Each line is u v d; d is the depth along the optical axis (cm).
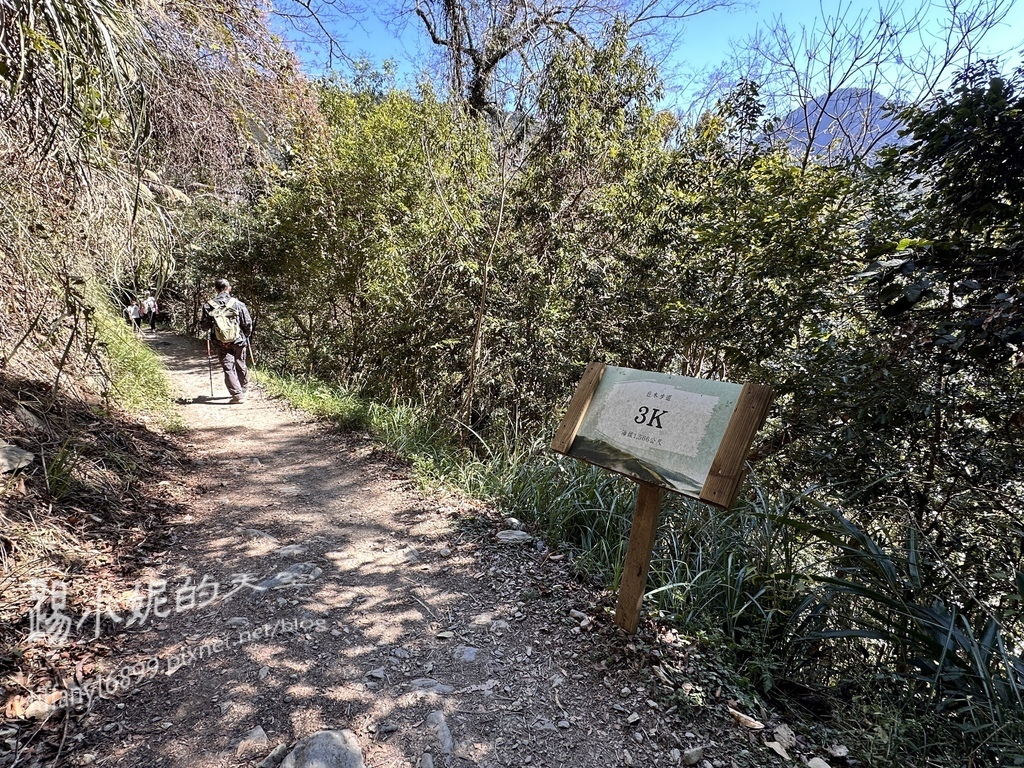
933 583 271
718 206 438
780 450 378
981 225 262
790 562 263
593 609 252
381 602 259
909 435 312
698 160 515
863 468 321
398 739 176
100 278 420
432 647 226
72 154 257
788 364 359
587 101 600
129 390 530
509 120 630
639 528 224
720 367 552
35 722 167
